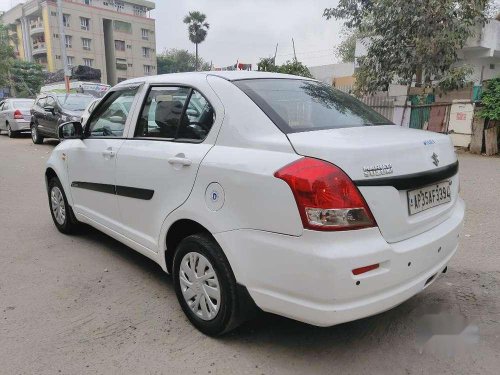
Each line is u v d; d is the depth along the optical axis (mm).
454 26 11938
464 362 2773
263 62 15688
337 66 28672
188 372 2680
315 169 2361
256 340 3010
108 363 2762
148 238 3520
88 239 5051
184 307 3199
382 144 2555
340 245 2328
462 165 10352
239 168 2635
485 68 18516
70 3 57031
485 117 11914
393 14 12367
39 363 2758
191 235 3035
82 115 12461
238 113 2875
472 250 4691
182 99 3322
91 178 4230
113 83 63844
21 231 5340
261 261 2537
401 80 14172
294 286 2424
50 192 5293
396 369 2711
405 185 2557
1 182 8383
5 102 17844
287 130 2684
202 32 50625
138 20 65062
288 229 2406
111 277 4027
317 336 3059
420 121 13422
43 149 13344
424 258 2676
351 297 2354
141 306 3490
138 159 3510
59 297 3633
